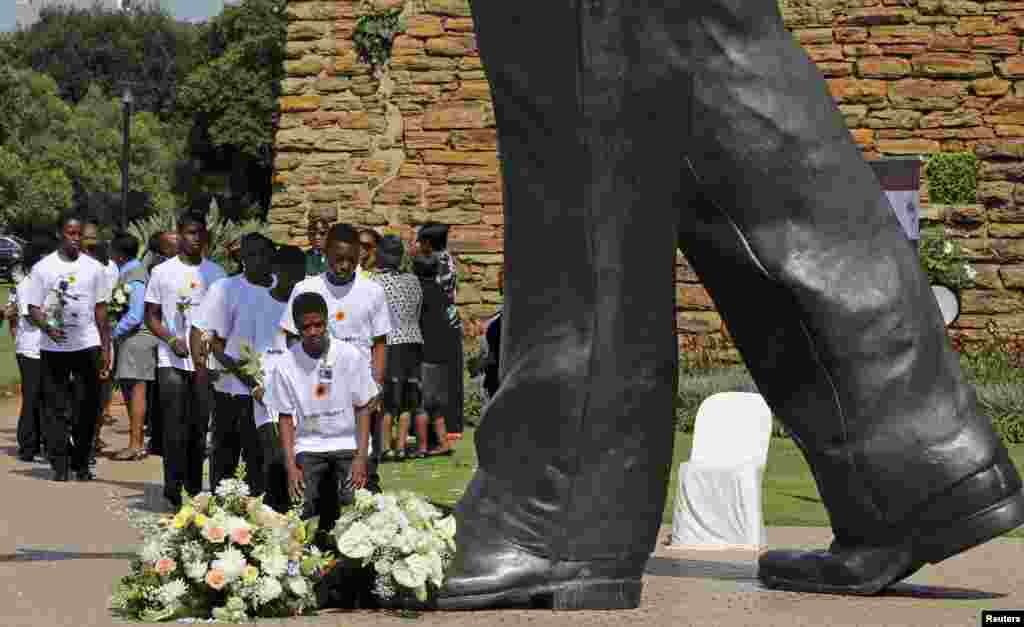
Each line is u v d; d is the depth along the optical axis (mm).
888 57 26422
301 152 26969
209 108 70812
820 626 7820
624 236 8383
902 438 8992
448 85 26719
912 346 9062
